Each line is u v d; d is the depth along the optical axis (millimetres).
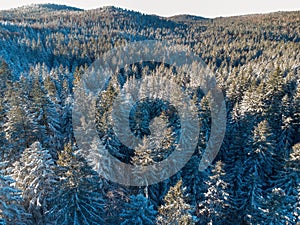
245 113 42562
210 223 29578
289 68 69062
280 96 47531
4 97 43812
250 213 31094
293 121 42750
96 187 30156
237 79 59094
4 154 31328
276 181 34719
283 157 36125
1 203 20438
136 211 25641
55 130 37625
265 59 108938
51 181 24469
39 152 23484
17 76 73125
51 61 121625
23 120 32812
